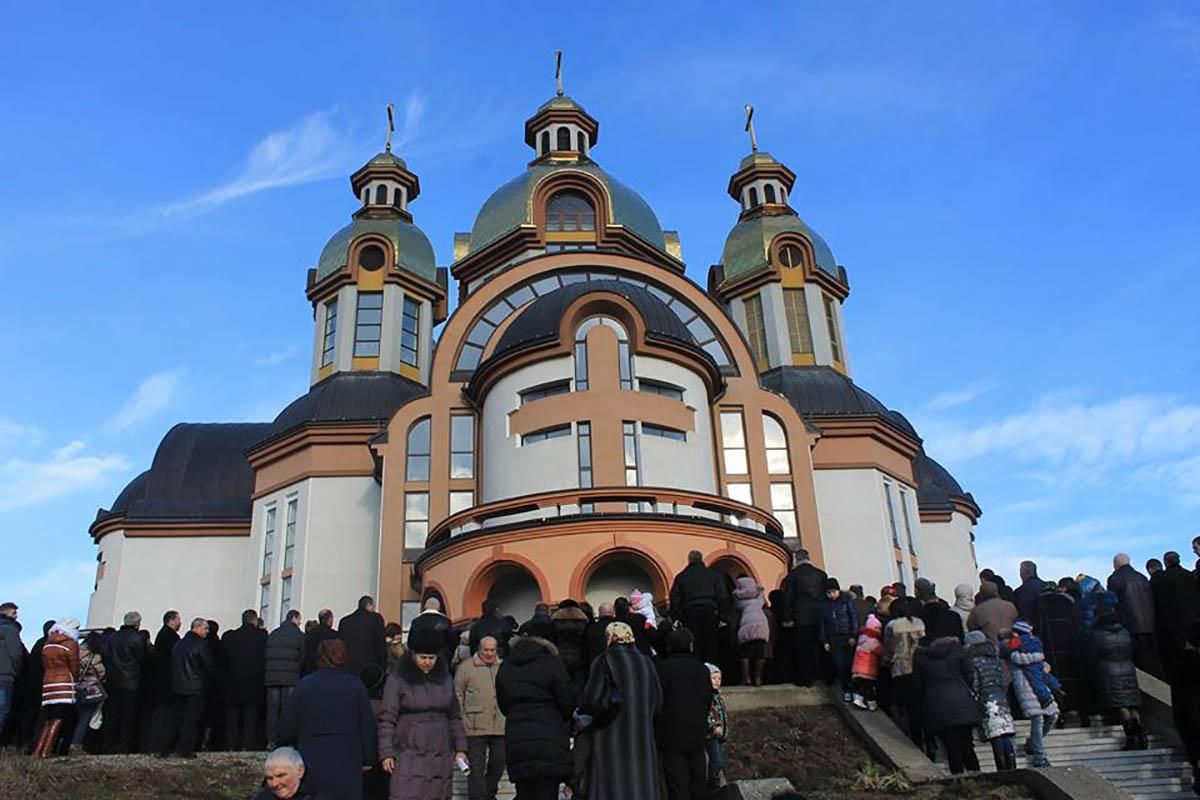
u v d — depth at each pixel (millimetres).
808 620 16141
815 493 33812
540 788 8508
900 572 34281
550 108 45156
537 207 39594
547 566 23406
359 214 41844
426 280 39469
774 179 43656
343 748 8438
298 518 33219
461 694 10672
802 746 13891
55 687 13414
